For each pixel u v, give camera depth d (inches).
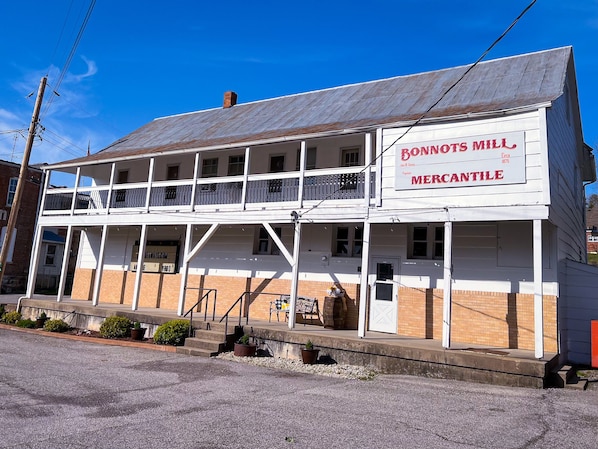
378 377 354.6
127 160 636.1
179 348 437.1
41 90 688.4
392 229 510.3
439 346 390.9
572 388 327.3
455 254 468.8
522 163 378.3
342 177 539.5
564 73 470.9
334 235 556.4
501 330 434.0
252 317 584.7
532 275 430.0
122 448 179.2
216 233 645.3
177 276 668.7
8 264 1163.3
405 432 211.5
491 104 433.4
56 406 236.8
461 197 399.9
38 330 563.8
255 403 256.7
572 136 571.2
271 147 605.0
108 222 630.5
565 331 439.2
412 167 426.6
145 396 265.1
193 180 573.9
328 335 422.3
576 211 604.7
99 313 581.6
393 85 637.9
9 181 1194.0
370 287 511.5
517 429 221.3
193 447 182.7
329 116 591.8
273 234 501.0
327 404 259.8
